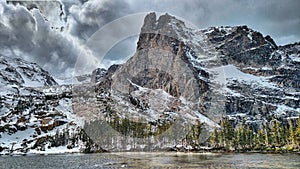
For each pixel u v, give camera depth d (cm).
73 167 5278
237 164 5272
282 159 6450
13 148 14100
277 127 11738
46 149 13462
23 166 6031
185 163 5422
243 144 11400
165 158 6562
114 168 4697
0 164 6662
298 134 10162
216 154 8744
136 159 6231
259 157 7219
